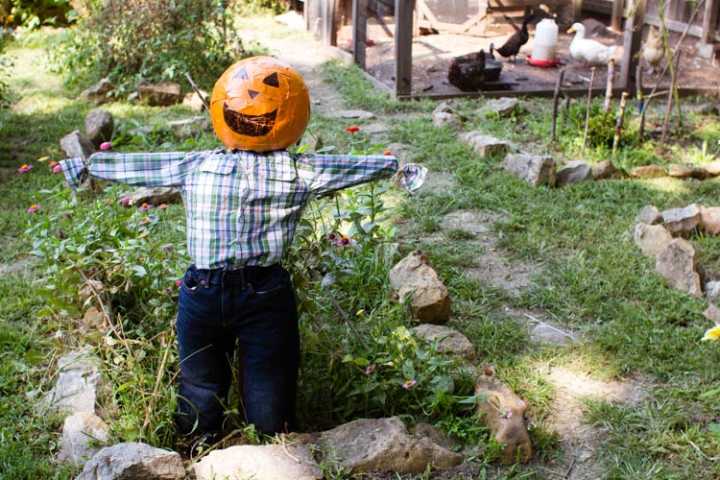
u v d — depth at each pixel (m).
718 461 3.31
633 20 9.26
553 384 3.87
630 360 4.02
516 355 4.10
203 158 3.16
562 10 13.46
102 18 9.53
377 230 4.39
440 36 12.70
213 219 3.05
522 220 5.73
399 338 3.58
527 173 6.47
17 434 3.41
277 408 3.24
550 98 9.29
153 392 3.29
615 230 5.53
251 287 3.06
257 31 12.94
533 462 3.34
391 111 8.69
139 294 3.98
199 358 3.22
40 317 4.05
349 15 12.84
